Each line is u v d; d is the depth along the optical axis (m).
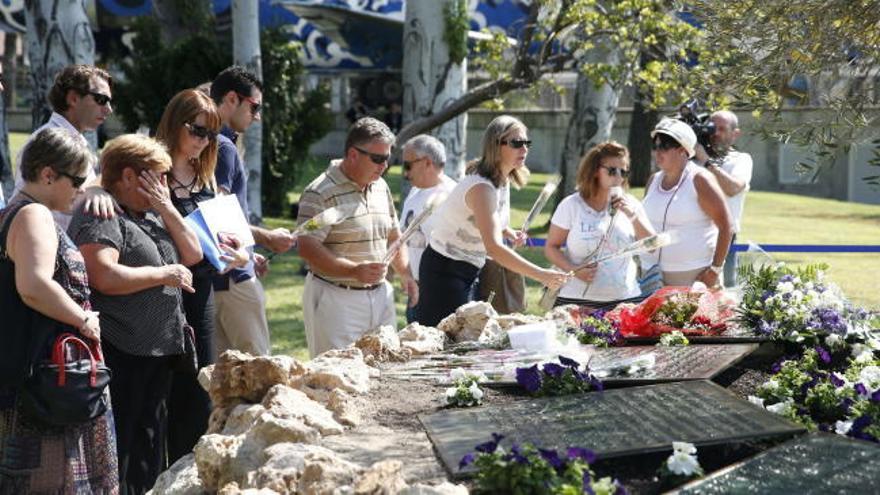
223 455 2.96
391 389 3.75
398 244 5.27
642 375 3.78
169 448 4.85
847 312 4.50
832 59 3.77
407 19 11.88
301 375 3.62
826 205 20.78
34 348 3.75
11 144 24.94
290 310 9.54
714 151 7.02
